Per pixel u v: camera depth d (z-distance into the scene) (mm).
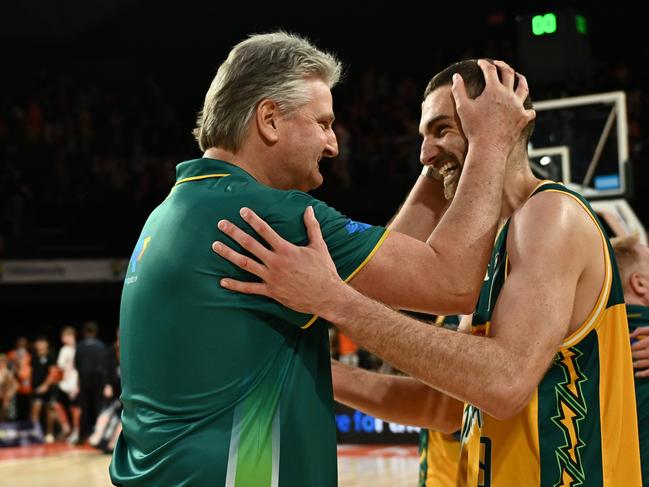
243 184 1450
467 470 1633
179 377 1392
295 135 1484
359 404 1889
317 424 1445
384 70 15172
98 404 9641
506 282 1481
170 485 1363
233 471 1353
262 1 15414
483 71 1590
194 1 15453
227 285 1396
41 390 10500
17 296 11625
